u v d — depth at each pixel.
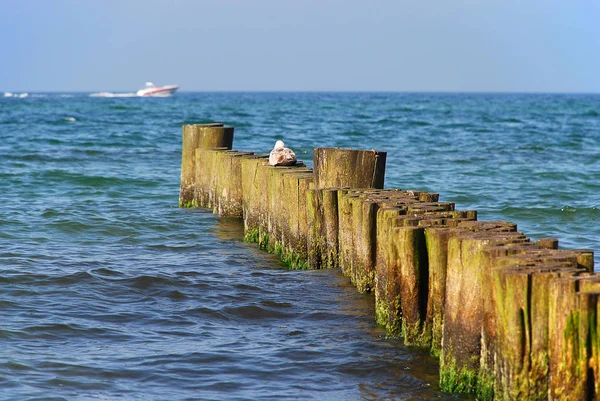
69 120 87.31
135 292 15.44
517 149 51.53
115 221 23.30
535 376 8.59
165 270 17.16
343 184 16.70
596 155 47.41
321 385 10.77
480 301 9.77
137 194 29.72
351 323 13.30
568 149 51.91
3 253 18.56
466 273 9.88
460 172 38.09
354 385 10.76
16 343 12.15
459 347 10.05
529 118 106.12
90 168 37.53
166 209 25.75
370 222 13.78
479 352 9.88
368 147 52.81
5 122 80.88
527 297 8.57
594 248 20.16
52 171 35.19
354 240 14.46
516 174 37.41
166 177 34.50
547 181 34.84
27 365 11.20
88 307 14.29
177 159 43.03
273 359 11.70
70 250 19.39
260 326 13.41
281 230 18.00
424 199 15.10
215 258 18.58
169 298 15.08
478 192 30.92
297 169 18.98
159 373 11.12
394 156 46.28
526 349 8.65
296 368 11.35
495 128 79.00
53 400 10.05
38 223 22.91
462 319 9.98
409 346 11.52
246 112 119.94
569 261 9.23
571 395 8.06
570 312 8.02
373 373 11.12
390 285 11.88
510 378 8.76
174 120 90.31
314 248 16.19
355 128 76.31
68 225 22.67
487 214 25.66
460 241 9.97
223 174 23.06
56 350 11.93
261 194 19.77
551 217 25.17
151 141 55.59
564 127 81.75
